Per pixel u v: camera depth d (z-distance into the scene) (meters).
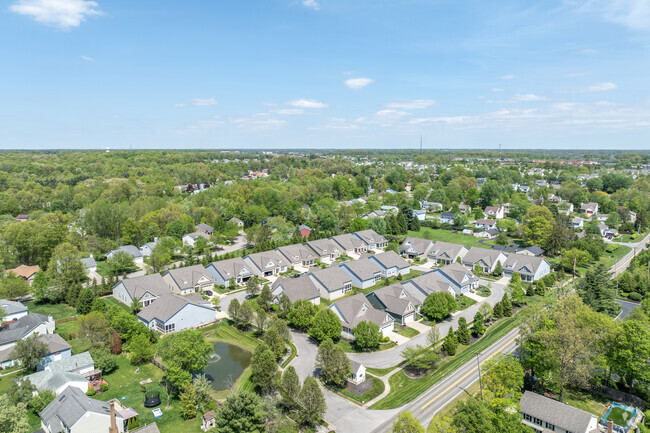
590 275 81.69
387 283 98.31
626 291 93.56
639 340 54.00
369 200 196.50
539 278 103.94
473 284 97.81
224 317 79.62
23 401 49.72
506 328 76.19
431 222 170.00
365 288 95.19
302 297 82.56
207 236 142.12
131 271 106.94
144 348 61.44
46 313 80.06
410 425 40.75
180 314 73.12
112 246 122.19
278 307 80.94
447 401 53.16
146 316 74.94
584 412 47.81
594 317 60.09
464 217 169.62
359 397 53.81
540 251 122.75
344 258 120.25
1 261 95.25
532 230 130.88
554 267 113.44
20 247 103.12
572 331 54.28
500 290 97.12
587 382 58.53
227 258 112.56
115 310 70.62
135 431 43.91
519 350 62.56
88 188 186.38
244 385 56.31
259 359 53.41
